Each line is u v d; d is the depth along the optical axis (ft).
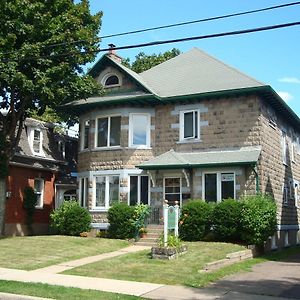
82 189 92.07
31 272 50.60
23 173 98.48
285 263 62.54
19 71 76.28
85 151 91.76
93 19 84.48
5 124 85.10
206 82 86.84
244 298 37.96
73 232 83.97
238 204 71.67
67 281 45.19
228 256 58.65
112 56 94.27
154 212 82.64
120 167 86.38
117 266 52.95
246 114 80.79
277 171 88.58
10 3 74.84
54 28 77.36
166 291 40.60
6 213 92.73
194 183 80.84
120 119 88.38
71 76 80.43
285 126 98.58
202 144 83.35
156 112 88.53
